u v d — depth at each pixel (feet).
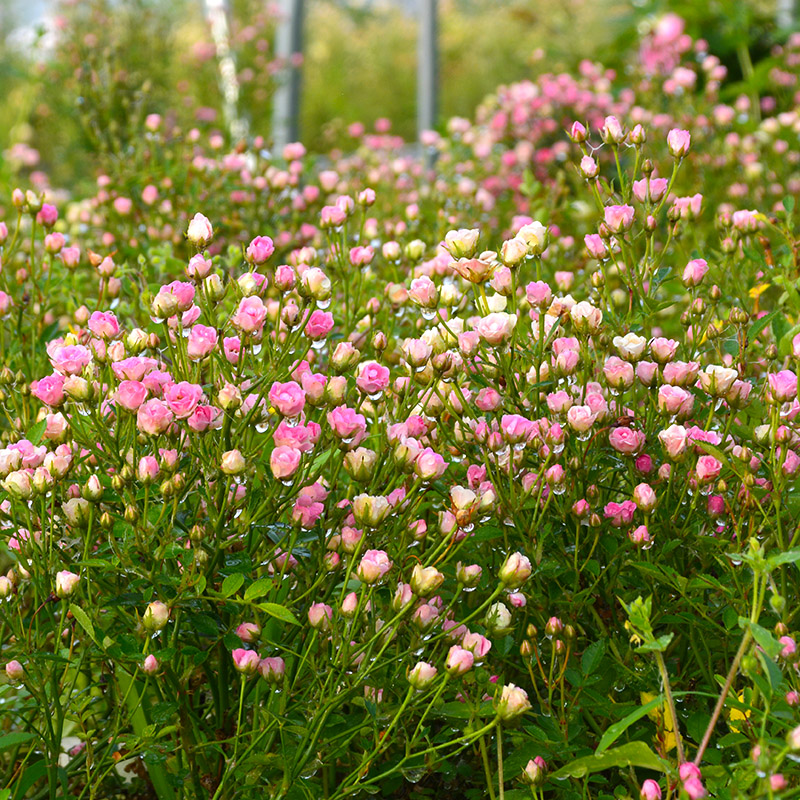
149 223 6.28
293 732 3.70
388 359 4.72
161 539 3.69
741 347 4.21
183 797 3.98
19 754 4.25
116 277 4.86
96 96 8.13
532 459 4.02
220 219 6.14
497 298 4.01
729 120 7.41
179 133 7.15
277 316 3.89
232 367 3.92
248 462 3.66
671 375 3.90
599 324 3.97
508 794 3.66
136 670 3.82
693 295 4.24
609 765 3.49
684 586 3.75
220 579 3.85
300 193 6.84
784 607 3.50
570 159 8.21
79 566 3.91
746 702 3.68
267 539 3.96
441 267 4.57
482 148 8.31
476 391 4.26
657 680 3.83
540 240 3.88
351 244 5.66
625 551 4.00
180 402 3.58
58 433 3.79
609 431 4.02
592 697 3.84
